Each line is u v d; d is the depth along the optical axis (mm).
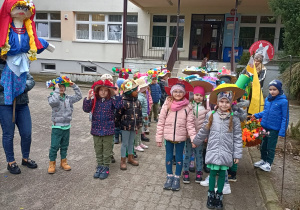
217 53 15188
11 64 3736
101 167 4016
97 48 15859
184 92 3650
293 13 10484
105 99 3955
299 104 10375
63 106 3945
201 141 3359
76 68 16344
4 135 3891
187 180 3883
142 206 3242
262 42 5730
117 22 15875
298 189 3775
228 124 3207
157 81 7152
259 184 3908
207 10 14742
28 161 4156
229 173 3992
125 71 5949
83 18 16219
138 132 5082
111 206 3209
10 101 3748
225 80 4461
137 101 4289
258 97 4434
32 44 3768
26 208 3094
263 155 4426
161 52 15484
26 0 3578
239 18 14500
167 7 15102
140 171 4242
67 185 3676
